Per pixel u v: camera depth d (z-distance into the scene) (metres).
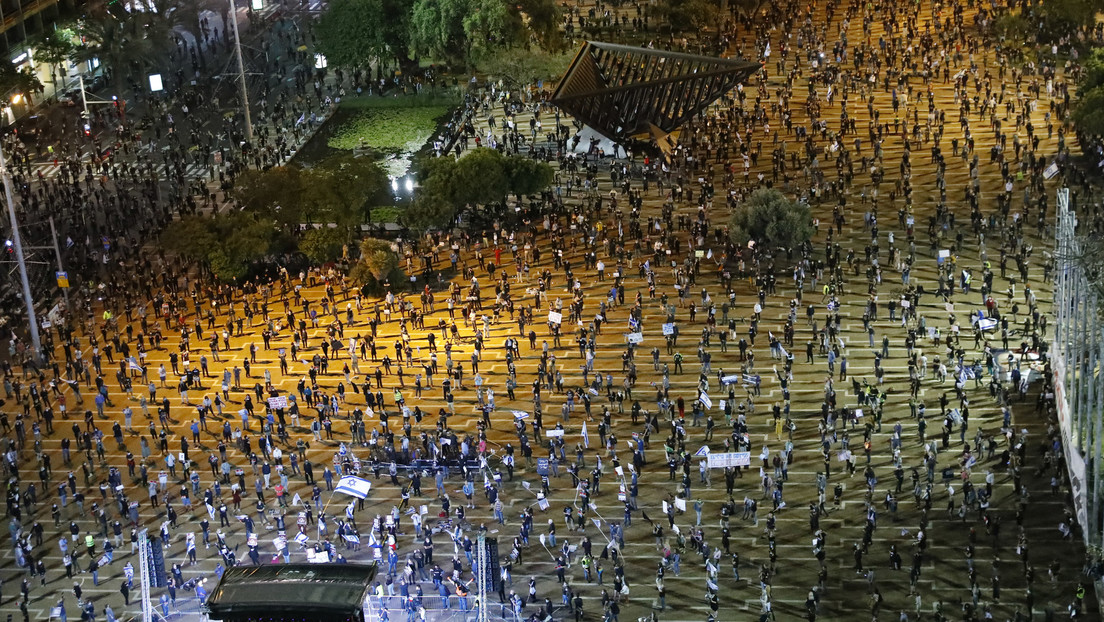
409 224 152.88
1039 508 107.88
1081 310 108.75
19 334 142.50
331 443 121.69
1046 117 169.12
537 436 119.50
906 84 187.25
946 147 169.62
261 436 122.56
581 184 165.12
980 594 99.81
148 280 150.12
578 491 112.31
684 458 113.50
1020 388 120.94
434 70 198.62
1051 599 99.19
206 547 110.00
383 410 125.81
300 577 90.25
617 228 154.38
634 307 139.00
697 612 100.50
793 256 146.00
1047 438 114.56
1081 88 170.50
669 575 103.88
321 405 123.50
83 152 182.75
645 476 114.62
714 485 112.81
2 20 192.62
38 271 153.00
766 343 131.75
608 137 169.25
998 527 105.44
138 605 104.06
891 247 143.62
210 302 144.88
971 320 129.75
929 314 134.75
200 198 168.50
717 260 146.88
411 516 111.75
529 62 183.75
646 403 124.25
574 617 100.38
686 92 176.00
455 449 117.81
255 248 145.12
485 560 98.25
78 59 192.62
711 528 108.31
